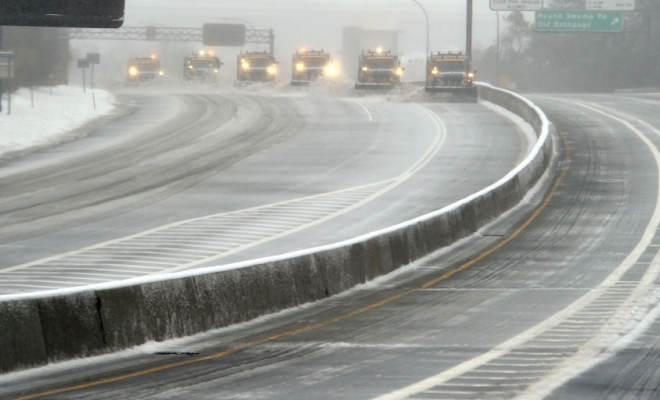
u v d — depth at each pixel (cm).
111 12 3912
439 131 14525
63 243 7400
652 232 7725
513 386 3034
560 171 11225
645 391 2956
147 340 3894
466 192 9656
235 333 4225
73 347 3572
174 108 17925
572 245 7212
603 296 5091
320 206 8906
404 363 3450
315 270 5191
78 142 13562
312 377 3228
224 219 8306
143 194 9650
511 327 4222
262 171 11012
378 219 8306
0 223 8281
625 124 15475
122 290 3831
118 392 3039
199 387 3097
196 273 4269
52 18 3856
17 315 3416
